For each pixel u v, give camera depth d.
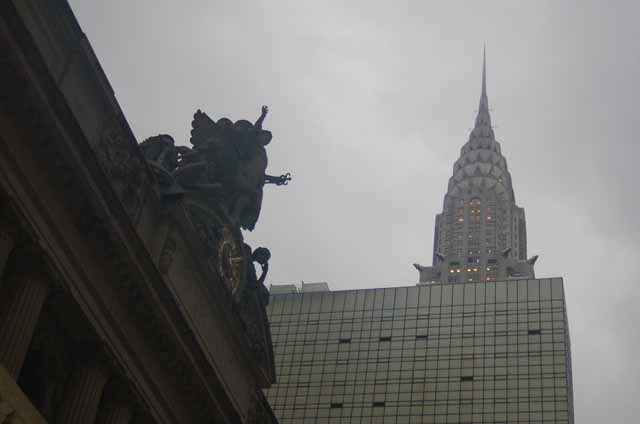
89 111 61.84
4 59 52.19
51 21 58.97
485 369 156.50
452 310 165.88
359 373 161.62
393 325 166.88
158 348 65.38
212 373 69.56
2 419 48.56
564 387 151.00
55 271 55.88
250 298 79.50
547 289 164.00
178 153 75.38
